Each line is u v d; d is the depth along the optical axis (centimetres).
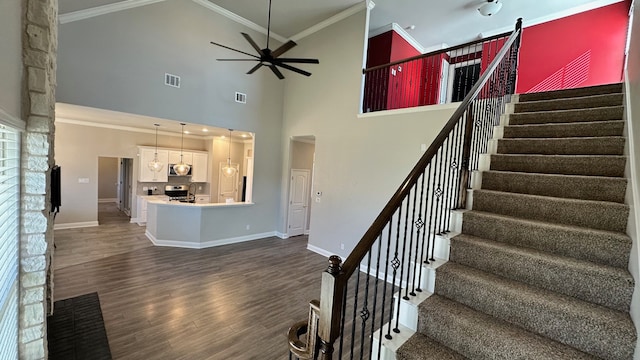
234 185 909
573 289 157
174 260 500
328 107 574
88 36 414
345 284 129
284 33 636
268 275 457
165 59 492
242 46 595
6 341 143
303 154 719
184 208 575
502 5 502
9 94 136
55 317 301
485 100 300
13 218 159
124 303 343
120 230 675
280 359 259
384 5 514
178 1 502
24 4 167
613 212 180
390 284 445
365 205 501
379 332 166
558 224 192
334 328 127
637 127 184
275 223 709
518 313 154
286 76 677
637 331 123
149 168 781
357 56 520
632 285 140
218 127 582
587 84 498
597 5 484
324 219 577
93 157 702
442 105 401
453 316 161
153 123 625
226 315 330
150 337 281
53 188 265
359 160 512
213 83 560
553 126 281
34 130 174
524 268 172
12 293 155
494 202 229
